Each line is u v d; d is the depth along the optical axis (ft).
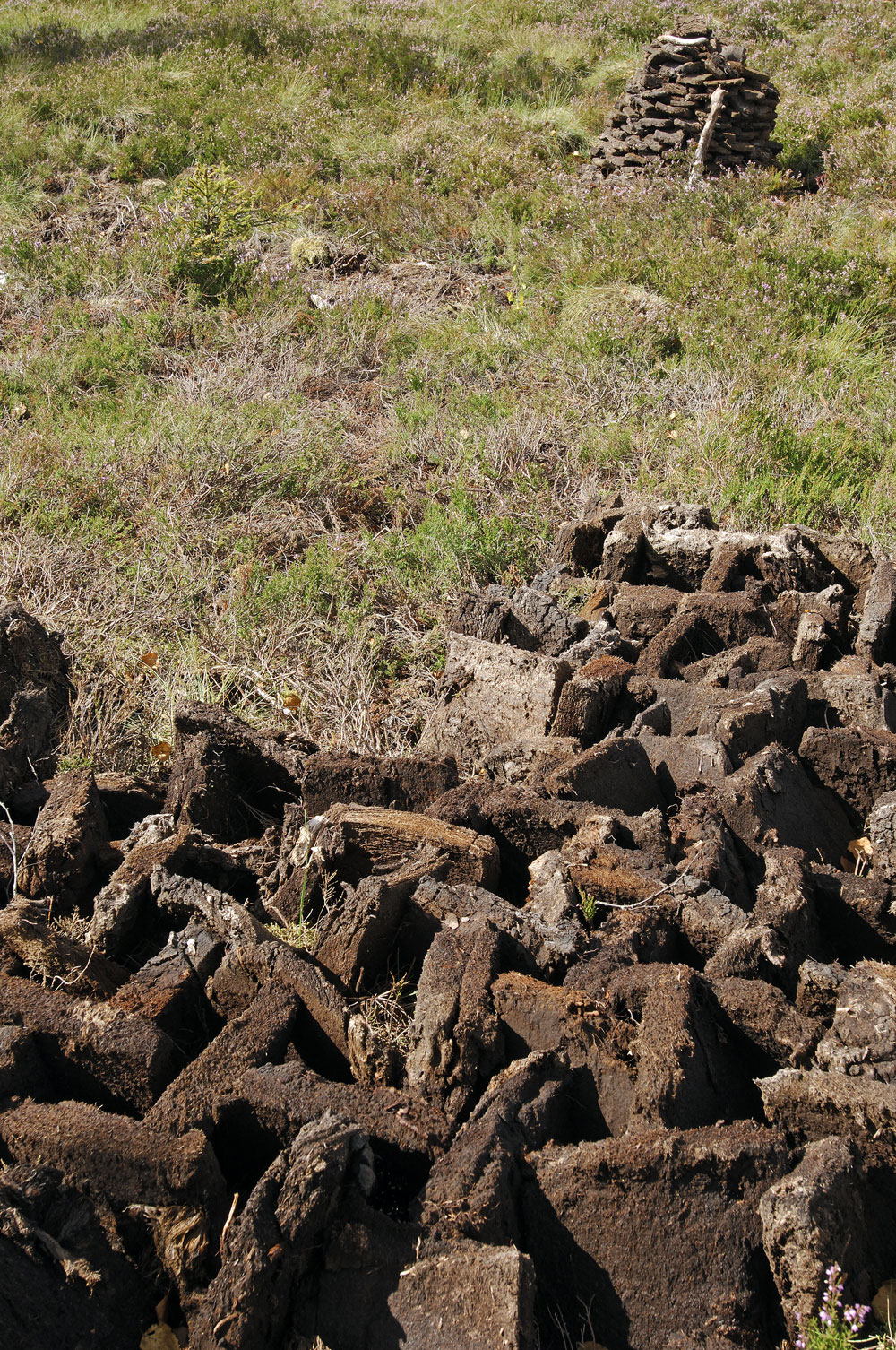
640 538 15.62
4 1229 6.04
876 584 13.20
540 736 11.78
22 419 21.97
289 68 39.93
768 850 9.65
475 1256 5.97
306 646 15.31
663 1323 6.20
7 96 38.11
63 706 13.67
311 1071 7.33
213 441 19.74
